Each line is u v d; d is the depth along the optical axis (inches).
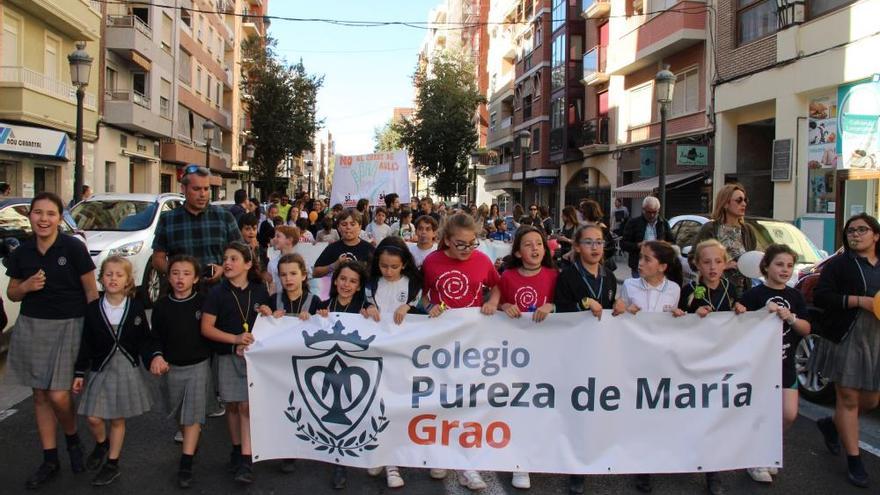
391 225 498.6
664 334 177.9
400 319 177.9
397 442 177.3
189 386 173.6
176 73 1339.8
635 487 177.9
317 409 177.5
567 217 422.9
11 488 170.6
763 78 634.8
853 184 516.4
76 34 943.0
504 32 1774.1
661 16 814.5
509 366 178.4
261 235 470.3
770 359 179.8
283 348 177.0
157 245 224.4
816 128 569.3
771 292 185.5
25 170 837.8
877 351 174.6
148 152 1245.7
